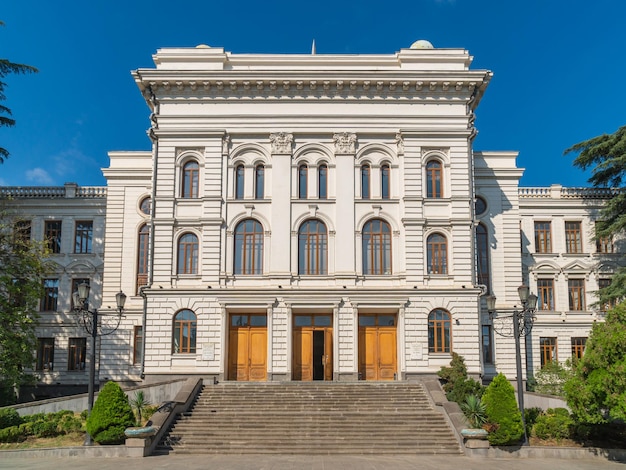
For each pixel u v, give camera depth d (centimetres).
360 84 4294
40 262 4347
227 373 4094
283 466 2461
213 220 4197
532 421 3186
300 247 4231
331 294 4084
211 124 4316
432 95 4338
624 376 2541
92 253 5219
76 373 4975
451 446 2873
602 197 5394
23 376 3928
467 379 3800
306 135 4338
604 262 5297
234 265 4216
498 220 4878
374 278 4156
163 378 4019
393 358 4147
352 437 2947
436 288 4088
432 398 3372
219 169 4272
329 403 3406
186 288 4106
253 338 4166
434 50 4397
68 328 5056
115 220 4988
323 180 4328
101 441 2780
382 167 4338
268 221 4234
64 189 5366
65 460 2622
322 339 4175
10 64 4112
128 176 5031
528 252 5303
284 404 3394
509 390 2883
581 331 5159
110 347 4825
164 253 4184
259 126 4312
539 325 5134
